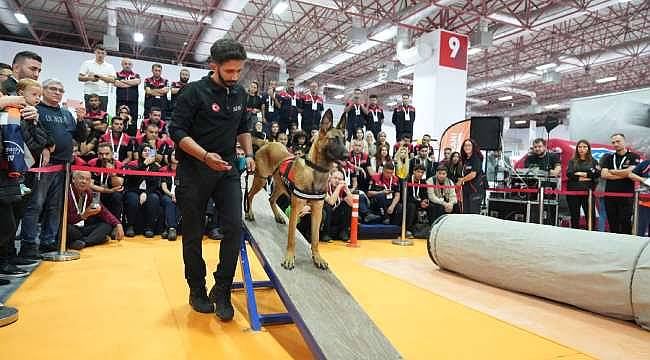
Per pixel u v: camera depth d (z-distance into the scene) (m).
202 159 2.75
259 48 20.50
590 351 2.82
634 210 6.59
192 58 21.45
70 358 2.32
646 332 3.24
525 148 27.47
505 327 3.25
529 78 19.27
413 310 3.57
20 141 2.96
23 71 4.03
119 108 8.21
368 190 8.32
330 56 17.62
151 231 6.49
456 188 8.11
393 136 19.59
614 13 14.34
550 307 3.82
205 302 3.21
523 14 13.79
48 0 15.20
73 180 5.44
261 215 4.16
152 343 2.59
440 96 13.23
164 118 9.11
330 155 3.13
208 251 5.57
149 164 6.54
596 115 11.38
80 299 3.35
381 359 2.18
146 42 20.08
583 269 3.67
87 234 5.57
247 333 2.85
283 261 3.16
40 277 3.93
